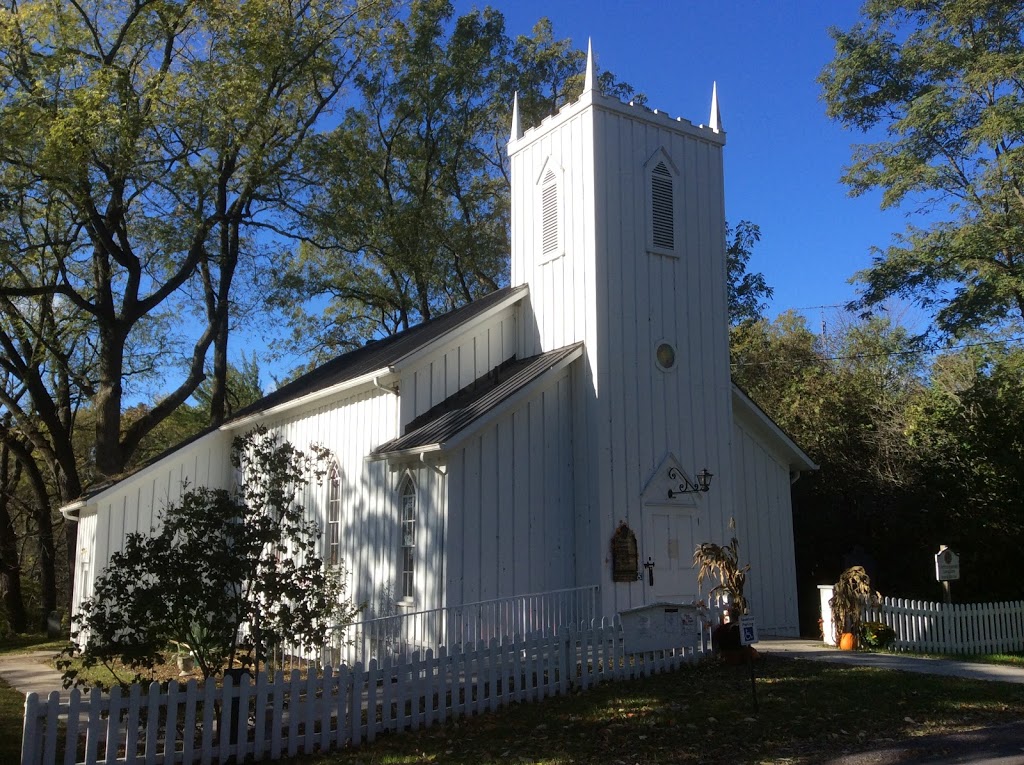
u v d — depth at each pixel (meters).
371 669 10.05
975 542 18.62
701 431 16.80
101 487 22.94
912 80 29.27
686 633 13.38
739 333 35.50
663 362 16.58
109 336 26.70
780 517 18.72
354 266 36.59
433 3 35.78
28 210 26.12
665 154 17.41
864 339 34.53
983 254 26.52
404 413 16.58
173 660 16.20
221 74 25.41
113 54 25.28
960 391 21.33
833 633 15.91
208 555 9.71
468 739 9.77
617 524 15.38
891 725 9.75
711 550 14.06
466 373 17.48
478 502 14.93
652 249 16.81
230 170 27.47
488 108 37.09
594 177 16.36
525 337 17.89
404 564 15.98
